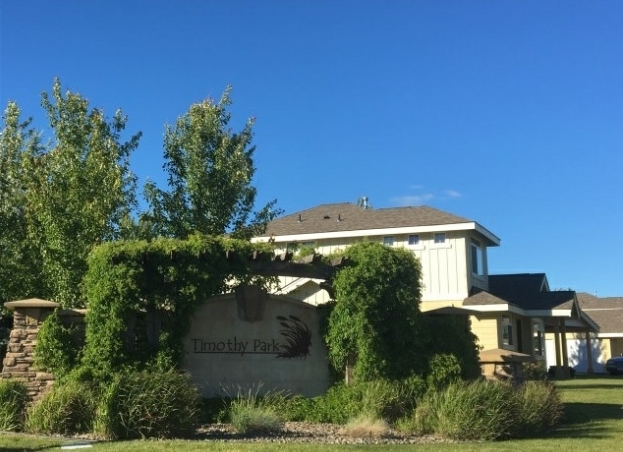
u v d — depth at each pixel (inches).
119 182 696.4
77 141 714.2
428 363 569.0
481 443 445.4
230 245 563.8
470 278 1123.9
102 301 518.6
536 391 529.0
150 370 514.9
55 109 719.7
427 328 591.8
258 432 478.9
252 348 583.5
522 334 1208.2
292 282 945.5
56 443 406.3
